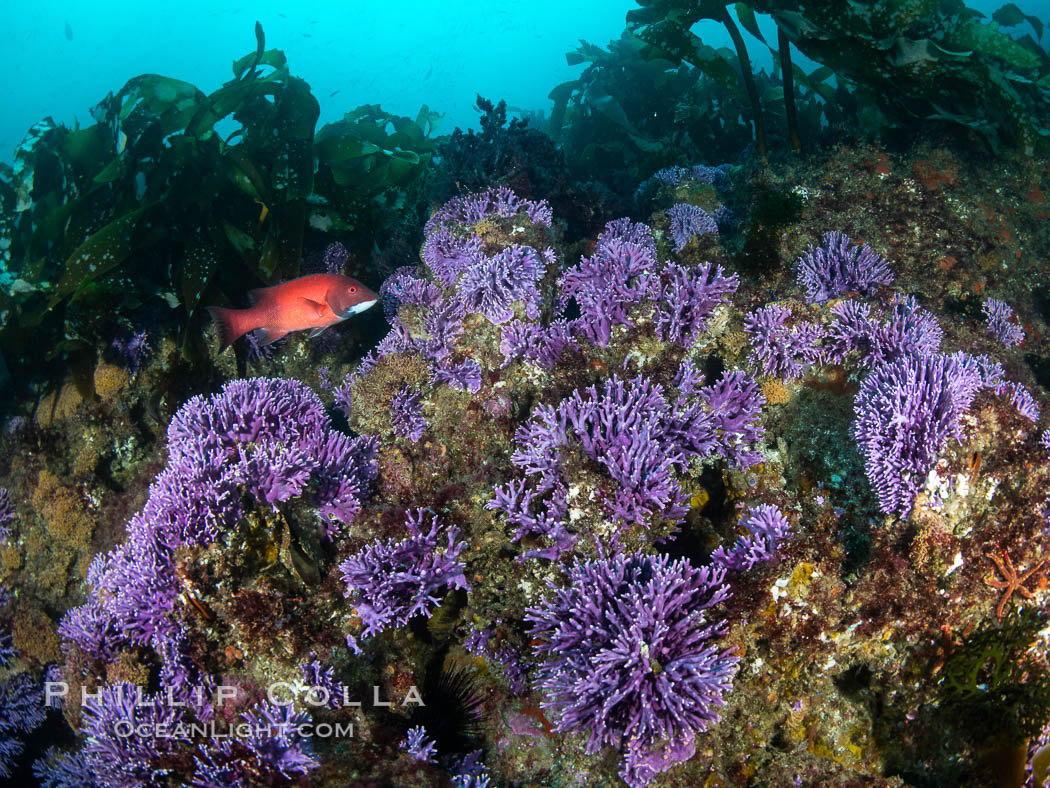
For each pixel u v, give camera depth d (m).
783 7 1.40
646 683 0.85
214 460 1.08
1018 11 2.16
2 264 1.58
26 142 1.61
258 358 1.57
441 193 1.72
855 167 1.39
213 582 1.02
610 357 1.18
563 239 1.46
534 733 1.00
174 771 0.93
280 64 1.70
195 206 1.50
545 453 1.03
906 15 1.32
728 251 1.31
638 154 2.58
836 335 1.13
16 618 1.50
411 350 1.25
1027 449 0.93
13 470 1.56
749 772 0.95
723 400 1.09
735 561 0.95
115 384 1.49
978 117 1.40
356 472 1.16
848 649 0.94
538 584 1.01
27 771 1.47
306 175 1.54
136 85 1.63
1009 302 1.38
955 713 0.96
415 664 1.08
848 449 1.05
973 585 0.92
